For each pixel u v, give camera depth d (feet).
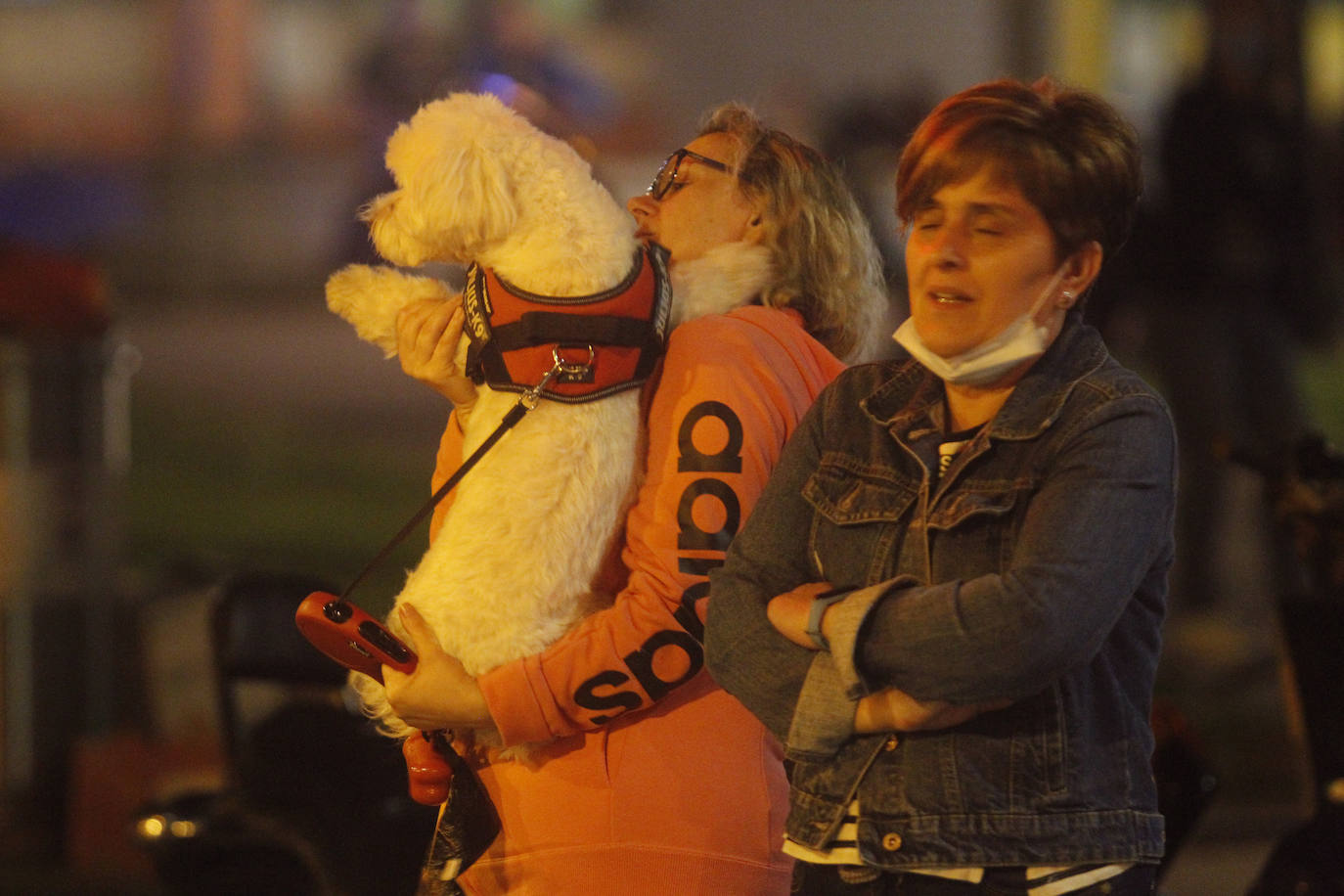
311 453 157.58
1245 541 110.52
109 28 294.66
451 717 28.22
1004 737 24.21
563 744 29.19
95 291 68.69
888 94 240.32
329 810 40.63
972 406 25.66
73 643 67.77
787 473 26.91
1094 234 24.50
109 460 68.90
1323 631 37.55
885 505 25.49
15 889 61.98
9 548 66.44
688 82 278.26
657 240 32.50
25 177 282.15
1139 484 23.84
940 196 24.53
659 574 28.17
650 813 28.84
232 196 280.72
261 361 218.18
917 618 23.44
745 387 29.27
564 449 27.91
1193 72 86.43
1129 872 24.38
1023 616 22.91
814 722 24.53
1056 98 24.85
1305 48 88.12
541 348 28.04
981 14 276.62
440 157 27.71
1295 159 86.89
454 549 28.14
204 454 156.25
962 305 24.39
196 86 287.07
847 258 32.58
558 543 27.76
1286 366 87.97
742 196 32.24
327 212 275.18
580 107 261.24
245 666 42.34
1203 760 39.75
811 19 280.72
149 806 43.75
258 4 281.13
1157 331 88.53
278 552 111.34
